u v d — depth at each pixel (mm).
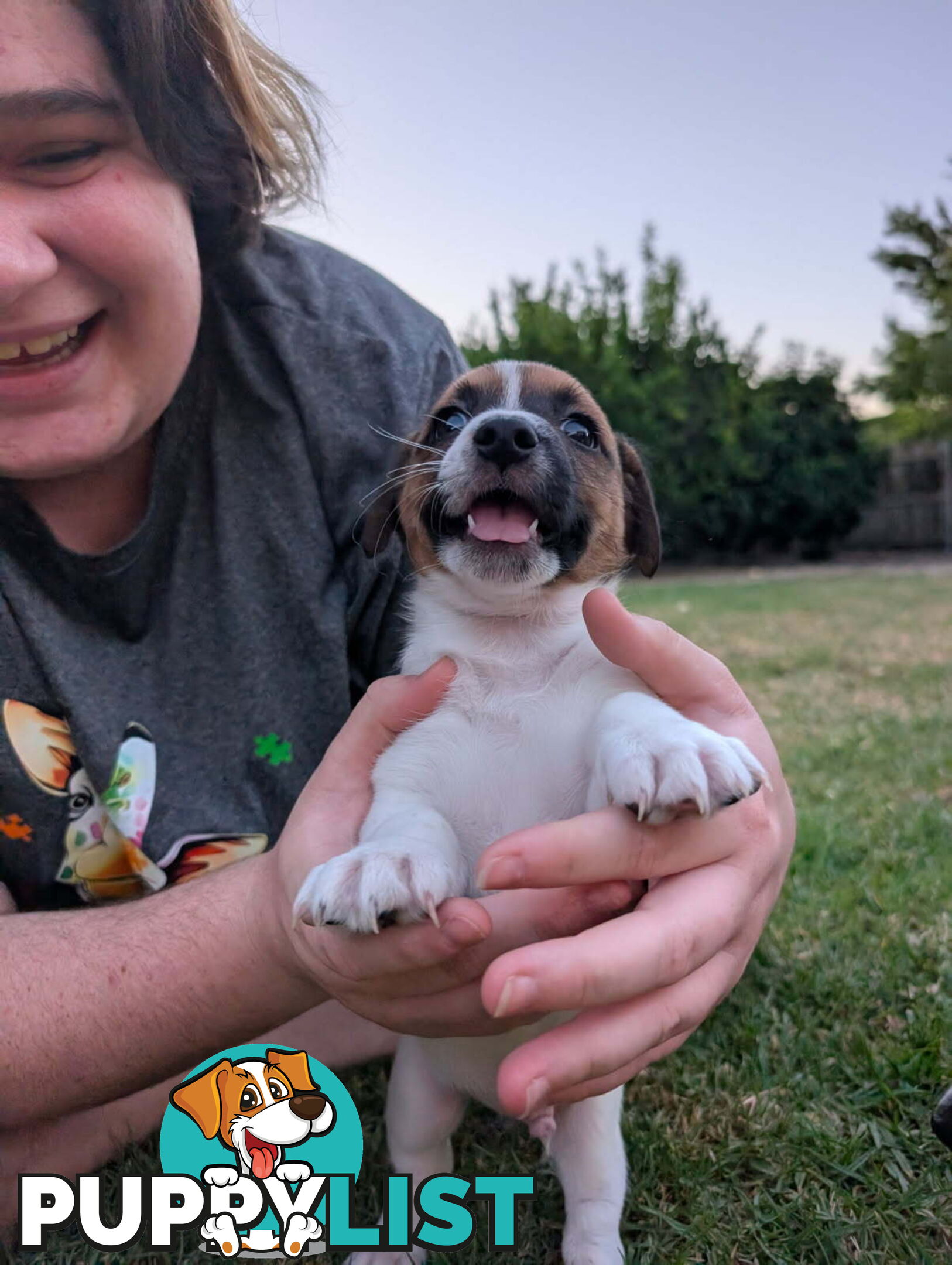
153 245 265
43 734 297
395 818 233
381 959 197
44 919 259
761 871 218
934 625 1165
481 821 267
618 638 242
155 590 320
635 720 228
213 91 288
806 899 415
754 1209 257
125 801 301
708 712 250
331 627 329
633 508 357
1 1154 263
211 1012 236
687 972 194
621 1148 261
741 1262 245
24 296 246
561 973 174
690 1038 330
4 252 234
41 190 248
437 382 373
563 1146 258
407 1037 271
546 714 271
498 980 172
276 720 322
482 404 322
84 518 312
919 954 366
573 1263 247
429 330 391
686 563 2801
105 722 300
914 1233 246
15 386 260
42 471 276
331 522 340
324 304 366
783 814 248
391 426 345
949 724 677
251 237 335
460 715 274
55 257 250
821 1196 260
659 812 199
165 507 317
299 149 338
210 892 250
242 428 332
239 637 320
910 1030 320
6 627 291
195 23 276
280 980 233
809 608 1408
